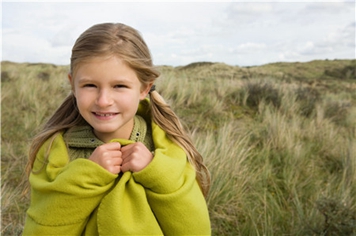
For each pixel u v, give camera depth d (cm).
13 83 870
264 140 523
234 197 366
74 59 131
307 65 3769
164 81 770
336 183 432
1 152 454
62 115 159
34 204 141
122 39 133
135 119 160
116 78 128
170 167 136
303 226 319
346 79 2877
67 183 128
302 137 579
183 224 135
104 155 133
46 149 150
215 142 484
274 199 377
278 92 796
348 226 297
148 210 133
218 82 923
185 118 609
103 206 131
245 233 323
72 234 132
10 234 292
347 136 623
